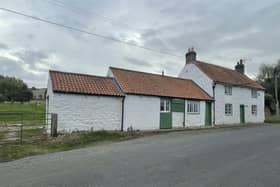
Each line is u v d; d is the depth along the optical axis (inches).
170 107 813.9
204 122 934.4
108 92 668.1
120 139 514.3
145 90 754.8
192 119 885.2
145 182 215.6
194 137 539.5
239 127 857.5
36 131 607.8
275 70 1963.6
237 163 286.7
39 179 225.6
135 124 713.0
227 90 1074.1
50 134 530.6
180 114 844.0
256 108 1240.8
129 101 705.0
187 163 286.8
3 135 535.8
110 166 273.3
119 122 684.1
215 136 557.6
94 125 636.1
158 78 900.0
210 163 286.8
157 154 342.3
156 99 771.4
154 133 629.3
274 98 1831.9
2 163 295.1
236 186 206.2
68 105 597.9
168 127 798.5
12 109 1505.9
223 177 230.7
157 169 259.3
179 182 215.6
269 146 409.7
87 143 460.4
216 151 363.9
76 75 686.5
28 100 3415.4
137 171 251.6
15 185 209.3
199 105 919.7
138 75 839.7
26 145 422.9
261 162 292.2
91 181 218.8
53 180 222.4
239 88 1138.7
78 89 617.9
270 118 1417.3
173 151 364.8
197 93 944.3
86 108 625.6
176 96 820.6
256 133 624.1
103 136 535.2
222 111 1033.5
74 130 601.6
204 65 1118.4
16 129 643.5
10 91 3324.3
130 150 377.1
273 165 277.6
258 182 216.5
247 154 341.1
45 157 328.8
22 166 277.6
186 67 1107.9
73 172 248.8
